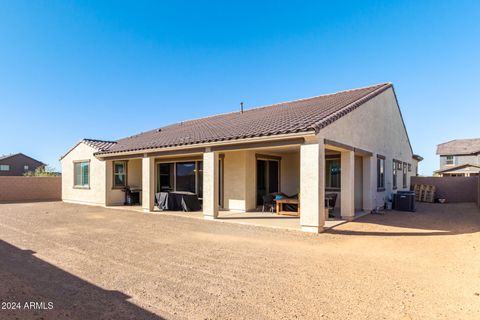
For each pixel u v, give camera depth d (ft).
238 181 48.26
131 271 18.47
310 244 25.66
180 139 47.11
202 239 27.76
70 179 68.95
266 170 52.54
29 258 21.40
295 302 13.94
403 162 68.39
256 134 33.71
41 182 79.97
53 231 32.04
